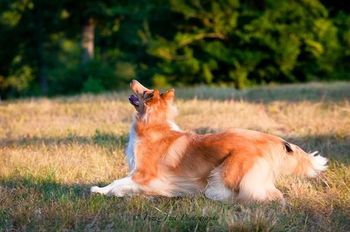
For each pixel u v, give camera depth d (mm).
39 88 41000
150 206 7680
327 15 30156
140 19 35562
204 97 21234
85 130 14102
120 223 7012
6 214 7473
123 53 40344
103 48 44250
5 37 38562
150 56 33344
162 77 30344
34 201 7953
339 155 10672
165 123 8117
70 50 42375
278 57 29344
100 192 8133
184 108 17375
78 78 34281
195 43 30578
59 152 11367
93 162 10461
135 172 8023
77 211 7418
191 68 29844
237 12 29938
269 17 29547
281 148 7684
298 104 17672
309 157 7777
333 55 29438
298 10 29391
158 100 8133
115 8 37750
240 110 16891
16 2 38031
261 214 6766
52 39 40906
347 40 29438
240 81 29672
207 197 7676
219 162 7633
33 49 39500
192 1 29797
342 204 7879
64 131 14086
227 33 30156
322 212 7598
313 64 29672
